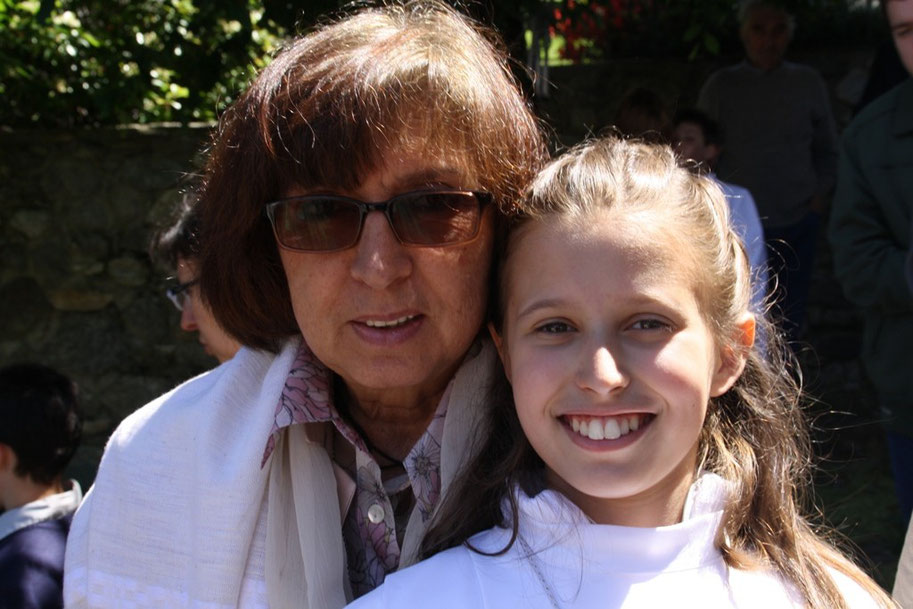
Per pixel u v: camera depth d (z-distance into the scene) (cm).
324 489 159
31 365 284
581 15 519
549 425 143
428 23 154
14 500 265
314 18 363
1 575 232
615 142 164
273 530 158
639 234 142
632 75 604
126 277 559
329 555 155
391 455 166
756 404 166
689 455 149
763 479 158
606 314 140
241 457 159
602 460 140
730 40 619
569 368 140
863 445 515
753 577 146
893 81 433
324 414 159
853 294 327
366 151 141
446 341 151
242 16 418
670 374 139
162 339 561
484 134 147
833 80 589
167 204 553
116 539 168
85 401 563
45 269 561
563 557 142
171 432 168
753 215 340
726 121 545
